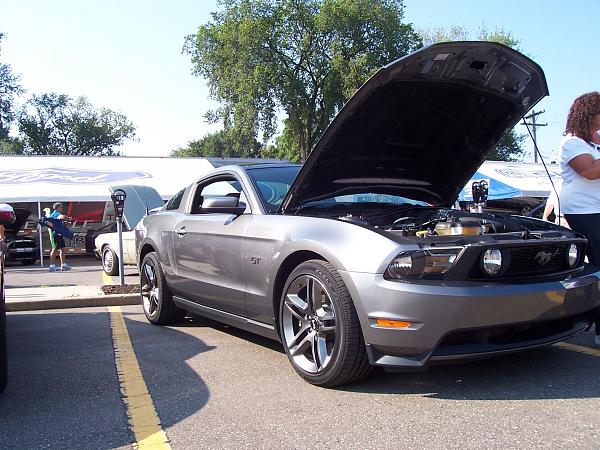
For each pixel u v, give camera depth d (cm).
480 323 334
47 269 1538
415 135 476
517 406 338
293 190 444
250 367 439
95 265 1667
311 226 396
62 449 300
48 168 1842
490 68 426
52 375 435
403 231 380
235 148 3856
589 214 448
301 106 3738
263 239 428
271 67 3628
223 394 379
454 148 505
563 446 283
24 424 336
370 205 508
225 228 477
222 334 561
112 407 362
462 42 386
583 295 376
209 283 499
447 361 339
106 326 623
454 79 428
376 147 467
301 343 393
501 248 346
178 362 462
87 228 1972
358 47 3606
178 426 327
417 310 329
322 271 371
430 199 553
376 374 405
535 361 428
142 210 1312
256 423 327
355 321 354
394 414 332
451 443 291
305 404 353
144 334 575
